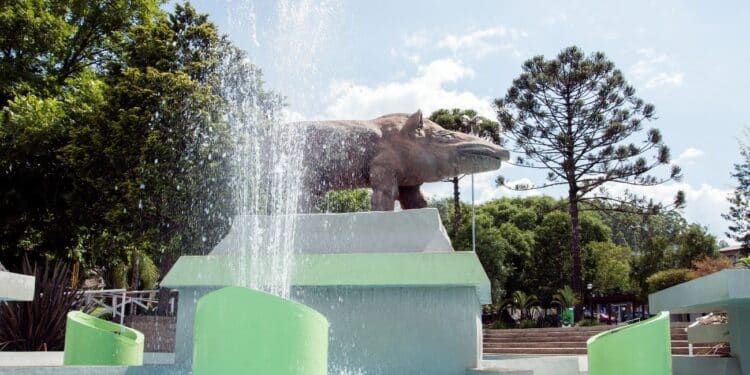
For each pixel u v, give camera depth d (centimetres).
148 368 589
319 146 793
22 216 1725
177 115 1441
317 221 689
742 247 3000
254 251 688
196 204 1416
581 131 2748
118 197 1476
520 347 1692
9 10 1770
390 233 671
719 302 714
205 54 1580
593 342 580
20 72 1808
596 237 3838
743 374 726
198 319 390
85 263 1820
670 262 3359
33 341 1222
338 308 634
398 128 794
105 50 2098
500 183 2891
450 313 613
